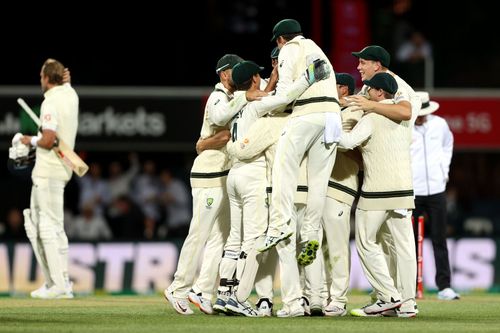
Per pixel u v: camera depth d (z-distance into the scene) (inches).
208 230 1339.8
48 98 1609.3
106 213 2657.5
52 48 3255.4
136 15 3253.0
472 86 3262.8
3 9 3238.2
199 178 1332.4
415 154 1697.8
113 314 1318.9
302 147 1246.9
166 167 3181.6
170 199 2674.7
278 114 1278.3
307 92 1249.4
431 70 2706.7
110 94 2593.5
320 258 1305.4
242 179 1277.1
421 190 1695.4
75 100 1627.7
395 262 1368.1
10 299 1600.6
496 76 3280.0
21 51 3250.5
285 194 1240.8
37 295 1621.6
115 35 3255.4
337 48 2923.2
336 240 1322.6
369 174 1291.8
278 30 1284.4
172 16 3250.5
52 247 1604.3
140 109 2600.9
